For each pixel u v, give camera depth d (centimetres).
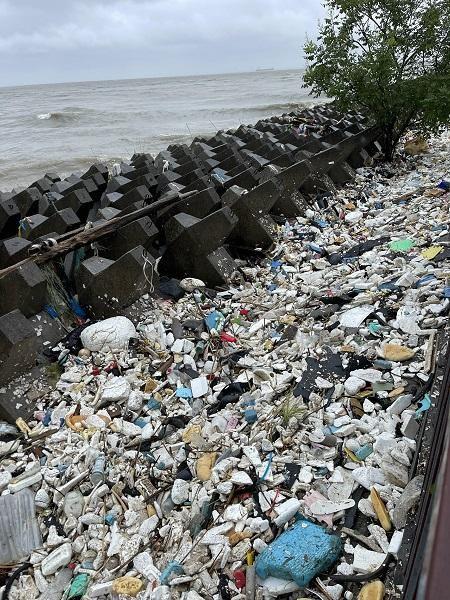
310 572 361
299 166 1205
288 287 867
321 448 484
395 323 646
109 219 910
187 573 391
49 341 717
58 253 788
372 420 503
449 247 851
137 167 1525
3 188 2323
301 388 570
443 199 1153
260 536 409
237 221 955
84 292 771
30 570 436
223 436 525
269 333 712
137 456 522
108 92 10738
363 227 1103
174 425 562
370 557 372
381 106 1612
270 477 458
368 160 1675
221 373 642
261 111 4541
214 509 444
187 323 753
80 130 4097
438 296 688
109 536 443
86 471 505
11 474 529
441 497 187
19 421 600
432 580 158
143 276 789
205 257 887
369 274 827
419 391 524
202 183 1102
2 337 615
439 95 1484
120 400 607
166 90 9794
